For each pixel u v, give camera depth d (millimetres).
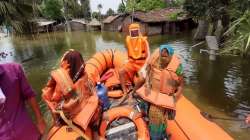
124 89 5602
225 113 8898
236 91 10852
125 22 39812
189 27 38094
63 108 3850
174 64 3947
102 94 4457
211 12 14648
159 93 3936
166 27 35344
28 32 16094
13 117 3141
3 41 37250
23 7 15125
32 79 14953
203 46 21469
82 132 3877
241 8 8492
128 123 4203
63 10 59344
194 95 10594
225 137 4625
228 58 15812
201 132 4586
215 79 12484
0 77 3061
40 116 3582
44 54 24016
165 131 4250
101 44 28484
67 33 48312
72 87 3785
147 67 4109
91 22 51906
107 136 4156
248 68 13867
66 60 3844
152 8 46406
